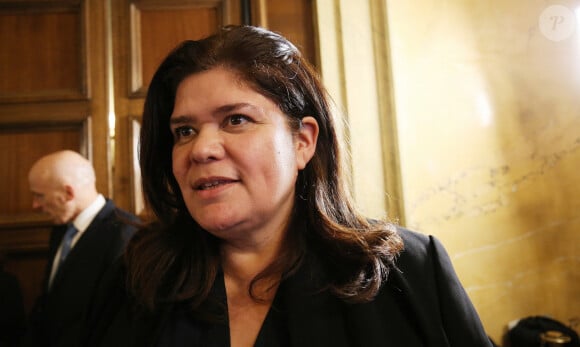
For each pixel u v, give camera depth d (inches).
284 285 22.9
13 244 60.7
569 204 59.7
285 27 60.2
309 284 22.7
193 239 25.2
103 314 25.0
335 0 58.8
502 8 61.0
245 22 61.4
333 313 22.3
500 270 58.2
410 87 58.8
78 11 62.7
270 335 21.8
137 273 24.3
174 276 24.3
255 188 20.9
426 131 58.5
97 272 48.1
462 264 57.5
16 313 54.5
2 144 61.1
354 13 58.4
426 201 57.6
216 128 21.4
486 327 56.9
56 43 62.3
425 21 60.0
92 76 61.8
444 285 23.3
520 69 60.5
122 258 27.8
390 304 22.8
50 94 61.4
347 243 23.6
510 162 59.7
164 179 27.2
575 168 60.0
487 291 57.6
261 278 23.5
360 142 56.3
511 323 57.3
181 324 22.7
